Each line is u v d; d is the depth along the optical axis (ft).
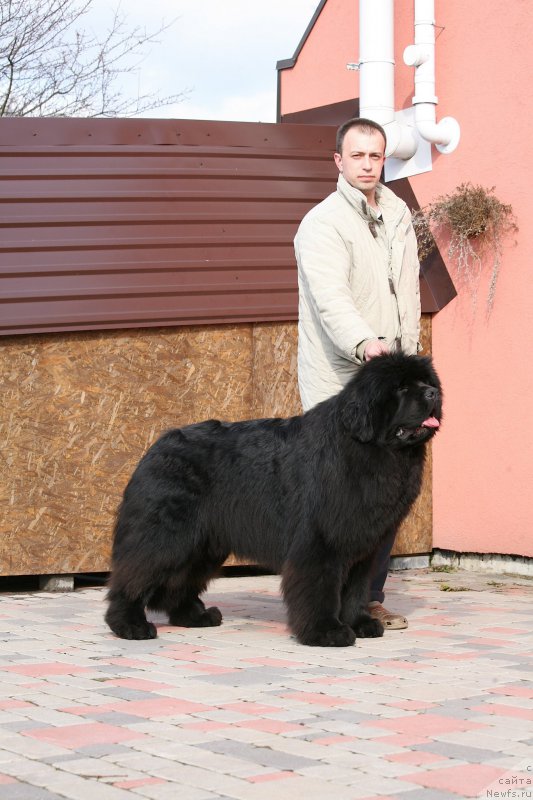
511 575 26.76
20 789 9.57
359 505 16.79
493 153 26.91
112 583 18.51
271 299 26.30
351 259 18.45
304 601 17.25
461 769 10.15
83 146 25.96
